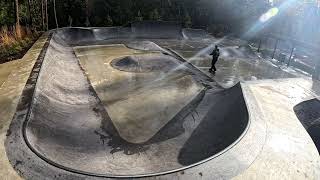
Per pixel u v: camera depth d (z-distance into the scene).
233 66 17.94
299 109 10.11
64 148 6.85
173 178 5.18
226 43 25.95
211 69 16.11
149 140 8.13
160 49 20.75
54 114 8.46
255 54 21.81
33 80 9.65
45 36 19.00
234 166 5.85
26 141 5.97
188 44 24.36
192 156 7.26
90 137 7.96
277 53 22.80
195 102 11.30
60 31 21.92
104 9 28.59
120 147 7.62
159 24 27.47
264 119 8.34
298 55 22.45
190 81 14.07
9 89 8.77
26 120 6.86
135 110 10.20
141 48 20.83
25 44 16.02
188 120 9.57
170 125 9.16
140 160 7.02
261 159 6.34
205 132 8.63
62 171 5.12
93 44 21.77
